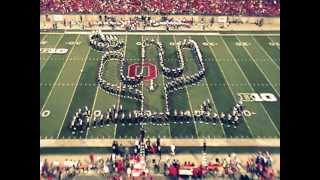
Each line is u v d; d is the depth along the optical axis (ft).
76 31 150.41
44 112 105.09
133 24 154.20
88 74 122.11
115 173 87.20
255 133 99.25
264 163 89.20
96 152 92.68
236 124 102.06
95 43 138.41
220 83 118.62
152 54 133.28
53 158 90.63
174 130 99.96
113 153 92.17
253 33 151.53
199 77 120.47
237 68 126.62
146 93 113.29
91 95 112.27
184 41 140.26
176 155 92.12
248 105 109.40
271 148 94.58
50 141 95.66
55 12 157.17
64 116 104.01
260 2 164.14
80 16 156.76
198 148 94.27
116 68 125.29
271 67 127.75
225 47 139.85
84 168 88.07
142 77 119.85
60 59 130.21
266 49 139.23
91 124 101.35
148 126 101.09
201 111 106.32
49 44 139.95
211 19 158.30
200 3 163.02
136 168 87.71
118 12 158.92
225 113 105.91
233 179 86.28
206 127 101.09
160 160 90.84
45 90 113.91
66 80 118.93
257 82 119.44
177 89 115.65
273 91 115.55
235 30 153.69
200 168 87.76
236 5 162.71
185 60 129.90
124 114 104.63
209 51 136.56
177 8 160.35
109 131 99.25
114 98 111.14
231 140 96.99
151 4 161.38
